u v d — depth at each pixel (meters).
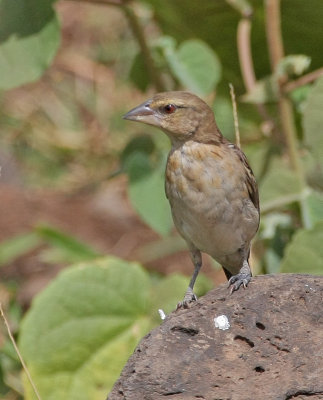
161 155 12.66
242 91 15.30
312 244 10.67
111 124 19.59
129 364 7.50
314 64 14.66
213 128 10.01
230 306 7.70
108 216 17.55
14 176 19.27
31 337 10.74
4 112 19.95
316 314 7.59
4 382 11.95
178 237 16.33
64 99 20.28
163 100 9.96
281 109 12.41
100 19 21.27
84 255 13.86
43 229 14.07
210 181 9.73
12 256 15.22
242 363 7.42
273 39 12.73
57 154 19.52
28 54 11.98
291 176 11.68
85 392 10.74
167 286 11.05
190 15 14.39
